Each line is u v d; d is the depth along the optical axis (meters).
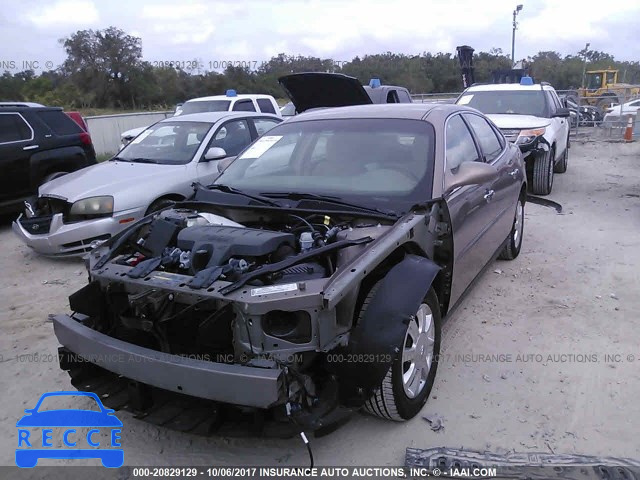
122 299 3.14
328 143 4.20
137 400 2.89
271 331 2.66
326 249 2.90
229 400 2.56
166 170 6.75
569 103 20.11
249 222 3.68
